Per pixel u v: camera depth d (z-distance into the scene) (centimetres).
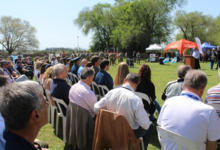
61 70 309
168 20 3142
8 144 84
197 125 156
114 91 217
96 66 502
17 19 4094
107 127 193
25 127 90
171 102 176
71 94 267
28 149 87
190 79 173
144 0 3075
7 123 88
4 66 479
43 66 509
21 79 395
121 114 197
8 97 87
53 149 290
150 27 3225
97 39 4641
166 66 1625
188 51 2469
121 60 1931
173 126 167
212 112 155
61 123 400
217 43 3516
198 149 160
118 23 3716
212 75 981
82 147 253
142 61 2534
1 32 3944
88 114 256
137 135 213
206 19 3362
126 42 3234
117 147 190
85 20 4362
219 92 215
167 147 171
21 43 4194
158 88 691
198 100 169
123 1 3622
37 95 94
